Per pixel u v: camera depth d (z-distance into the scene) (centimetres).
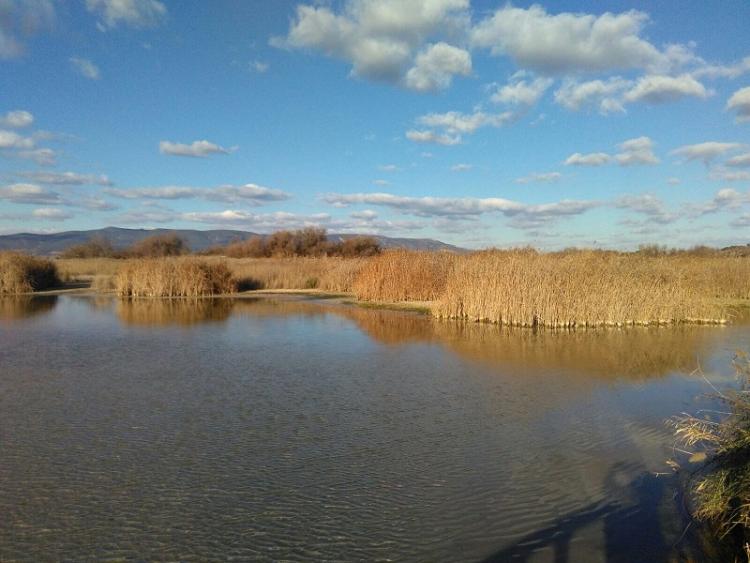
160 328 2553
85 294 4362
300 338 2280
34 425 1185
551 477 936
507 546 727
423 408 1315
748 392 962
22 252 4909
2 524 779
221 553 705
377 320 2838
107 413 1270
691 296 2827
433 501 848
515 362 1819
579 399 1395
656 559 695
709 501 768
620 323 2617
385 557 699
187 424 1195
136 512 812
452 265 3625
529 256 3041
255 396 1409
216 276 4447
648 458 1017
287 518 795
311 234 8181
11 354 1931
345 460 1002
